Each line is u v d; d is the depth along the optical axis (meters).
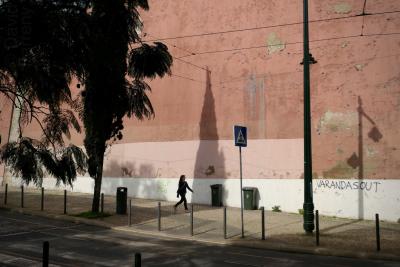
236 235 14.17
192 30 23.89
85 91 4.55
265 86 21.36
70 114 4.16
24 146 3.77
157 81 24.80
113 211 18.92
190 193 22.91
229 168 21.92
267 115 21.16
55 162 3.88
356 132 19.05
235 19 22.59
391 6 18.97
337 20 19.88
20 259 10.34
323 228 15.77
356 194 18.72
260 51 21.70
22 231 14.48
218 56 22.91
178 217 17.75
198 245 12.90
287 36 21.08
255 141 21.28
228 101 22.36
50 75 3.82
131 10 4.66
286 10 21.22
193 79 23.61
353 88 19.28
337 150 19.31
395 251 11.79
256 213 19.34
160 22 25.02
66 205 19.80
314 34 20.28
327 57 19.91
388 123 18.52
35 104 4.20
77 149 4.04
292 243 12.85
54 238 13.39
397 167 18.17
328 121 19.62
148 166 24.62
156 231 14.80
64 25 3.78
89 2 4.01
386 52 18.88
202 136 22.97
